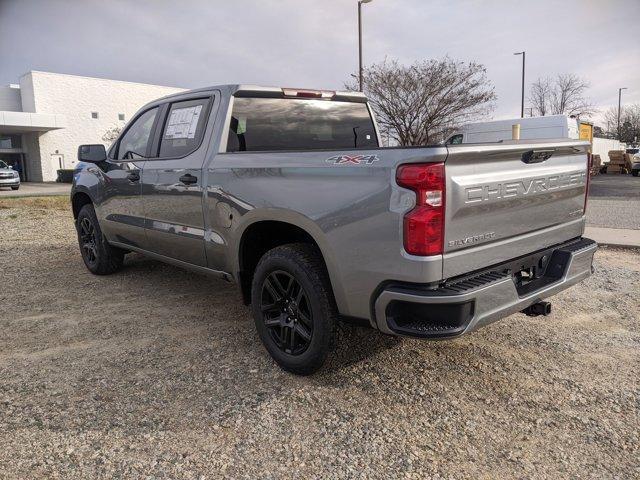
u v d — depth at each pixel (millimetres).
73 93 40000
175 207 4172
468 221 2738
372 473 2400
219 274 3912
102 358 3629
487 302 2736
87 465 2459
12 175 27125
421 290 2631
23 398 3072
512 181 2961
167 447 2604
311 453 2553
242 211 3482
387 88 20578
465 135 18938
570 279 3430
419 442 2635
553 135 17016
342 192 2879
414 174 2564
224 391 3154
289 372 3381
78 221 5910
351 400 3045
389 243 2680
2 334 4086
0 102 39125
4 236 8602
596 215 11148
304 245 3273
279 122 4215
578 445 2605
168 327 4219
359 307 2900
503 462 2479
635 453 2537
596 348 3771
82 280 5648
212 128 3939
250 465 2465
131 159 4863
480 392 3133
